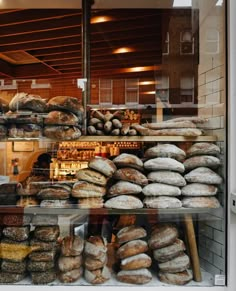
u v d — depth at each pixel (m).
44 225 1.46
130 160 1.44
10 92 1.53
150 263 1.42
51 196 1.45
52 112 1.45
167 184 1.43
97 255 1.41
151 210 1.42
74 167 1.53
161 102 1.77
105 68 3.31
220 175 1.42
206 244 1.45
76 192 1.44
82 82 1.62
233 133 1.34
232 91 1.35
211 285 1.37
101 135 1.52
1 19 2.83
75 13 2.69
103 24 2.80
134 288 1.38
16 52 3.55
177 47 2.04
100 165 1.45
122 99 1.69
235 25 1.35
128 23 2.79
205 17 1.66
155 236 1.44
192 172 1.45
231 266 1.35
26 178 1.53
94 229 1.47
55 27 3.00
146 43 3.08
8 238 1.44
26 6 2.54
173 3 2.17
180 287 1.38
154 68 2.98
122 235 1.45
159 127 1.52
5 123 1.47
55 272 1.41
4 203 1.47
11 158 1.56
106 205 1.43
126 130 1.51
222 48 1.42
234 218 1.34
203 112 1.64
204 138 1.49
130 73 3.35
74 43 3.30
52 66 3.79
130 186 1.42
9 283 1.39
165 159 1.45
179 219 1.45
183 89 1.85
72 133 1.46
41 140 1.50
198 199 1.42
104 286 1.38
